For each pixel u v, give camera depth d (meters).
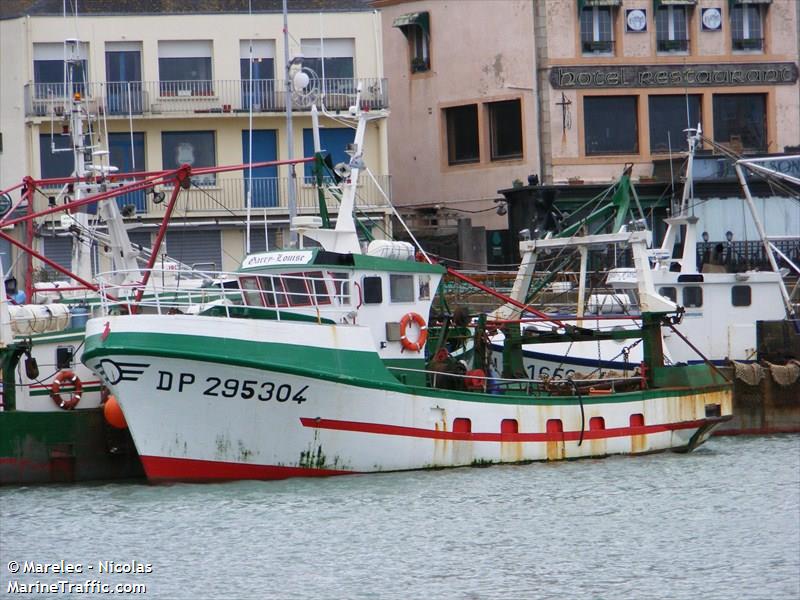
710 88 171.12
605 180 167.88
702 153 163.25
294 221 98.06
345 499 85.69
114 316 86.19
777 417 120.75
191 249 157.62
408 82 179.00
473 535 78.75
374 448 90.69
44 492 89.69
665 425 102.06
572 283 124.38
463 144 174.88
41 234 146.38
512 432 95.38
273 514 82.06
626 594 69.25
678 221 123.62
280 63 161.12
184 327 85.75
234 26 160.12
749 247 156.25
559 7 167.25
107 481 94.00
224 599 68.31
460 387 97.69
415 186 179.12
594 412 98.81
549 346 115.50
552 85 167.00
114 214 105.19
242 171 159.38
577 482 91.56
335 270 92.69
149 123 158.50
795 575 71.88
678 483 92.31
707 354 121.62
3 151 156.62
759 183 160.25
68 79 153.00
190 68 160.12
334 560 74.19
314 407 88.44
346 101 160.88
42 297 110.44
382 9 180.12
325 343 88.88
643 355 107.31
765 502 86.56
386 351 94.50
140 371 85.44
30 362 93.75
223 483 88.50
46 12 157.00
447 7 174.00
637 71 169.12
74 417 93.44
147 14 158.75
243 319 87.06
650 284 103.50
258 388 86.94
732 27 172.50
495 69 170.00
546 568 73.25
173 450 87.12
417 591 69.50
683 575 72.19
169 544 76.81
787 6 173.50
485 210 171.38
